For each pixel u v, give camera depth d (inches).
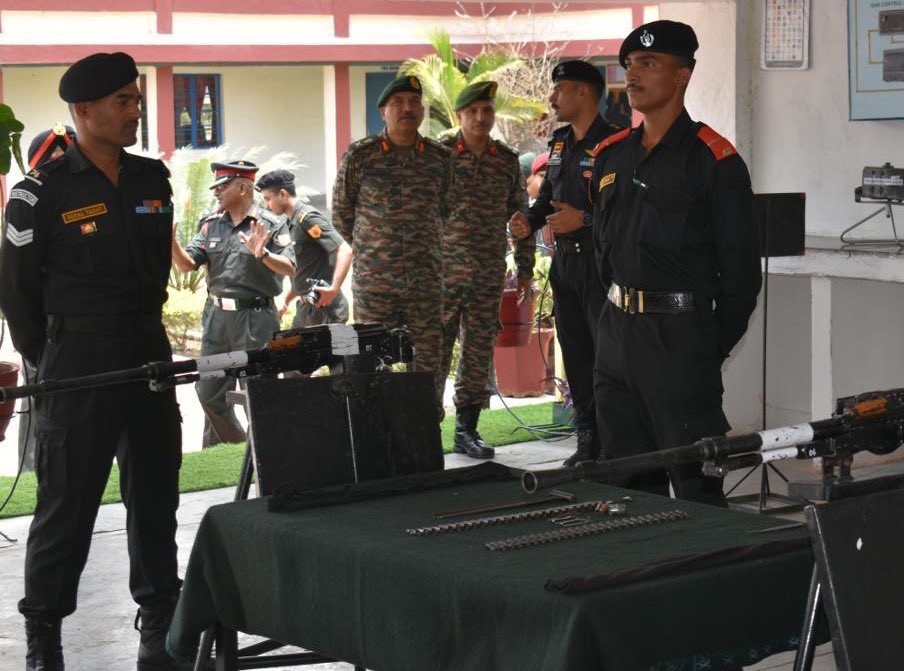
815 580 121.9
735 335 209.3
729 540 135.5
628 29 887.1
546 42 865.5
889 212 301.0
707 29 349.4
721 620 124.1
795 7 334.3
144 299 200.5
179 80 1019.3
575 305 311.1
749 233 203.2
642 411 213.9
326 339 185.0
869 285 320.2
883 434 136.3
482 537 138.8
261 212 354.3
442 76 855.7
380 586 132.8
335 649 139.3
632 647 117.6
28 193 194.1
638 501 153.3
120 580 250.2
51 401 196.7
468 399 345.1
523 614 119.0
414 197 318.3
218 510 152.7
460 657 125.6
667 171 205.8
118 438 200.2
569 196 302.7
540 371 444.1
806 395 351.3
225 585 151.9
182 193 695.7
